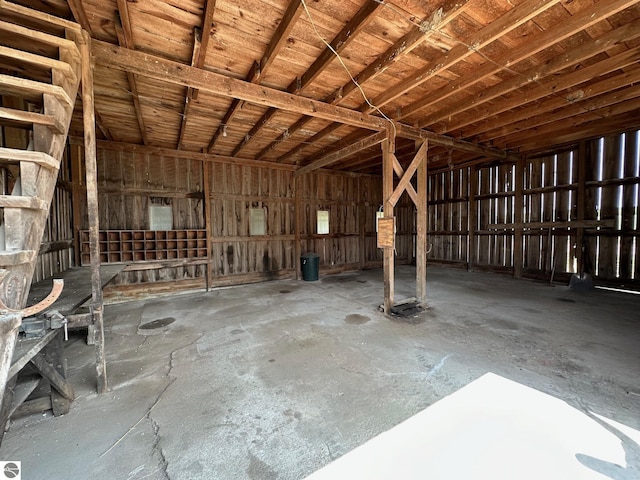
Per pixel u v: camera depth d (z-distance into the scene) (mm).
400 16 2264
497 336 3316
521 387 2270
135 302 5113
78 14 2133
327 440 1755
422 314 4191
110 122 4379
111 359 2855
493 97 3562
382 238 4332
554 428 1814
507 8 2240
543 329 3496
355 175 8492
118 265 4941
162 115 4133
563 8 2281
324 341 3262
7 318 1389
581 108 4082
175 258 5754
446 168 8375
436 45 2680
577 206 5688
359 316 4168
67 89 2021
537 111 4098
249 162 6656
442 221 8680
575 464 1544
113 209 5277
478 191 7707
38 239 1772
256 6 2143
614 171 5230
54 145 1918
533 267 6520
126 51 2510
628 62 2846
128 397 2223
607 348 2930
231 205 6504
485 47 2762
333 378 2463
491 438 1740
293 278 7355
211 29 2385
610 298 4832
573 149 5793
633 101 4051
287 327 3732
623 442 1688
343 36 2432
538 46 2588
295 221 7398
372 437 1771
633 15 2377
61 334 2107
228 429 1863
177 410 2061
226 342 3262
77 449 1699
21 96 1898
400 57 2668
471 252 7836
